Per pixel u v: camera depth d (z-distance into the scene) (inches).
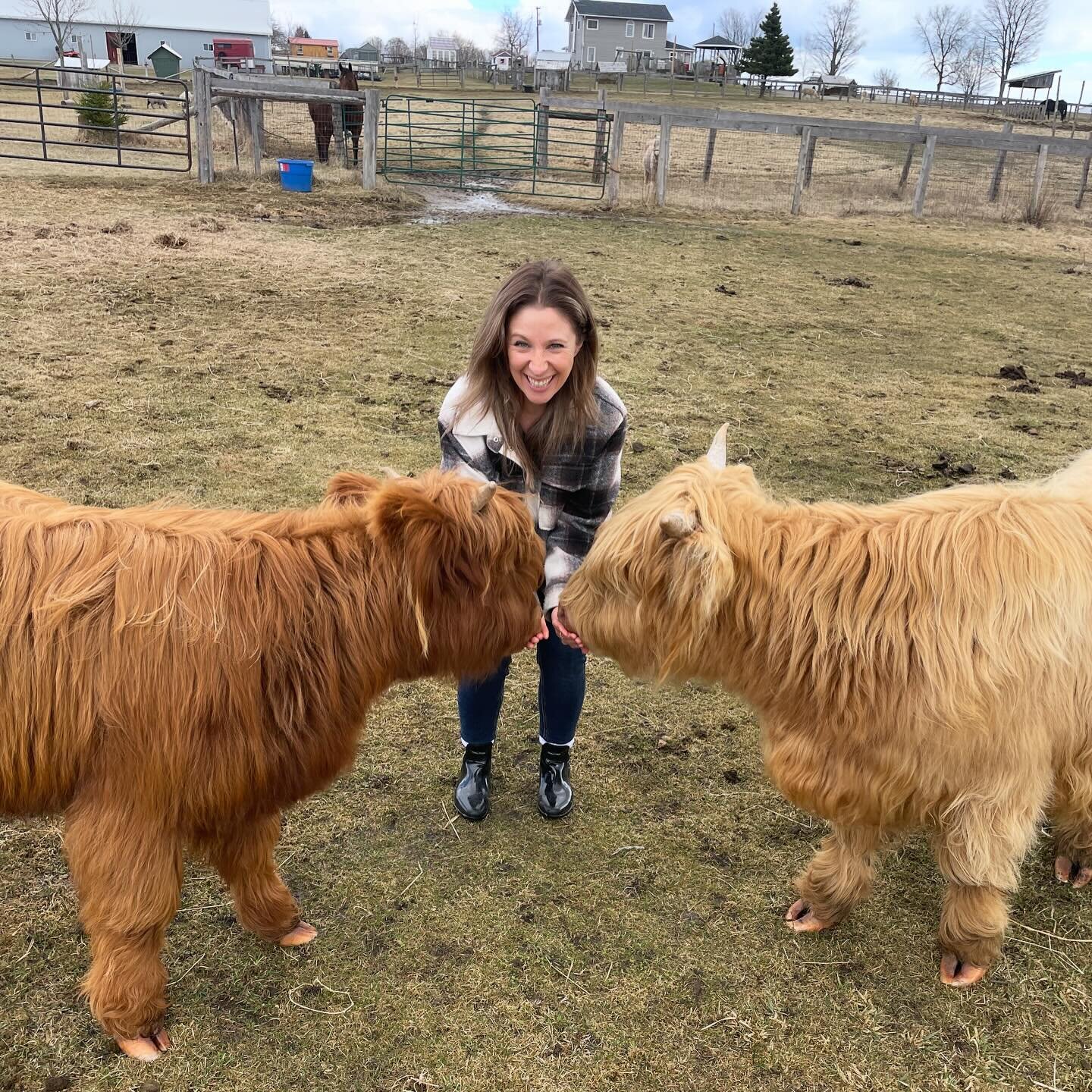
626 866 115.3
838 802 90.2
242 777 80.5
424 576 83.0
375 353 288.2
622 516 88.9
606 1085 88.7
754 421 258.8
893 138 673.0
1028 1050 93.4
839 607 86.0
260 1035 91.7
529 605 92.1
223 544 81.4
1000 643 83.4
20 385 239.0
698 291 406.6
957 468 233.0
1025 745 85.3
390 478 87.4
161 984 87.8
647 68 2787.9
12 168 582.2
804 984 100.1
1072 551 87.6
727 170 844.6
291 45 3228.3
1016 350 347.6
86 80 1477.6
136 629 76.1
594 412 101.7
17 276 336.5
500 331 96.5
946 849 92.5
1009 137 683.4
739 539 87.0
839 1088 89.1
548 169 733.3
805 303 399.9
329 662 83.0
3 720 76.2
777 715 93.3
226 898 107.5
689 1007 97.0
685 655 88.9
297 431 224.8
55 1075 86.5
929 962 103.6
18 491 86.7
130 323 298.0
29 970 96.4
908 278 462.9
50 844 112.3
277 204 532.1
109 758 76.8
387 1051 90.9
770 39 2812.5
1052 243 593.6
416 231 492.1
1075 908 111.6
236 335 294.8
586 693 149.9
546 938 104.3
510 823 121.6
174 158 682.2
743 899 111.0
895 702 84.6
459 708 119.6
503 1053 91.1
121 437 213.9
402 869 113.0
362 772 128.8
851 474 226.8
